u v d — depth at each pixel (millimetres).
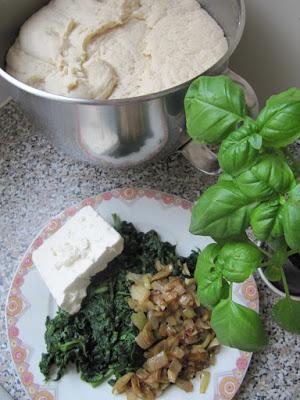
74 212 758
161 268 721
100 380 666
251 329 498
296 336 686
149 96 581
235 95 462
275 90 853
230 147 448
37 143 840
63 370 667
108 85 678
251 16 757
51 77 689
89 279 696
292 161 509
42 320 702
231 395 643
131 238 740
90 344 684
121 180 805
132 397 657
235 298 690
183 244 745
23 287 716
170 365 660
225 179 490
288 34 759
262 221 441
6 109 873
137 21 736
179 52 703
